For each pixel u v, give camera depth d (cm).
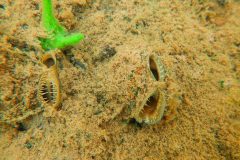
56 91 21
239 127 24
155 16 25
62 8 24
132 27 24
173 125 23
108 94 22
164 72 22
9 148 22
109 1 25
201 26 26
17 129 22
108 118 22
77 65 23
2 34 22
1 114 22
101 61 23
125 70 22
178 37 25
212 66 25
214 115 24
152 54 22
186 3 27
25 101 22
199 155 23
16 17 23
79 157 21
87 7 24
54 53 22
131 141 22
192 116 23
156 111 21
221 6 28
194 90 24
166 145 22
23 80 22
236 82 25
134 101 21
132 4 25
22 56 22
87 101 22
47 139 21
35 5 23
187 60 25
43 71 22
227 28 27
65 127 22
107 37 23
